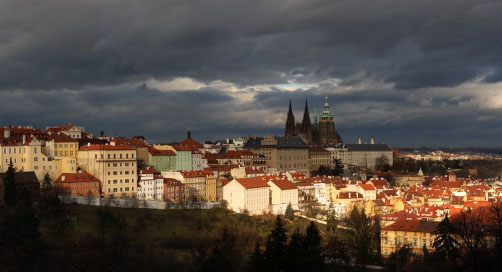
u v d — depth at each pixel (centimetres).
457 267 19012
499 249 17038
